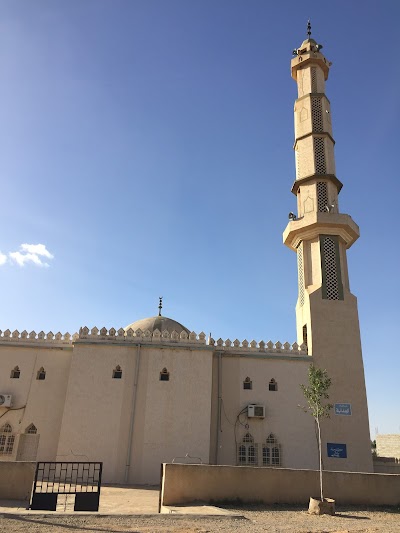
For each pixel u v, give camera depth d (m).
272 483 15.22
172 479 14.52
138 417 23.89
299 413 25.50
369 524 11.98
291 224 30.62
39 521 10.57
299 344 28.41
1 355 25.88
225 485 14.88
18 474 14.10
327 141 32.59
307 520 12.43
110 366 24.95
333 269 29.03
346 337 27.31
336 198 31.45
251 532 10.10
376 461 26.23
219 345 27.23
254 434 24.95
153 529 10.09
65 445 23.14
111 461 22.92
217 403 25.47
